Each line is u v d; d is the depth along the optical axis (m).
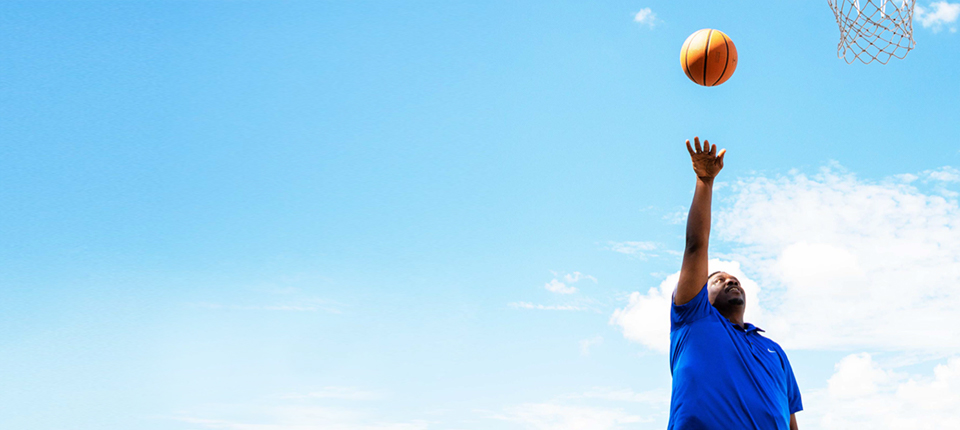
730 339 4.90
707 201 5.04
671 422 4.80
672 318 5.18
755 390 4.68
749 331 5.26
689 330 4.98
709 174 5.09
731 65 6.88
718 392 4.61
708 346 4.82
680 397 4.75
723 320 5.06
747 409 4.56
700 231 4.97
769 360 4.97
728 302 5.44
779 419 4.68
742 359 4.79
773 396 4.73
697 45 6.87
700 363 4.77
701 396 4.64
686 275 5.00
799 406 5.26
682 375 4.81
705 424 4.55
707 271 5.02
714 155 5.04
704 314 5.00
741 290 5.51
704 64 6.83
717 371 4.69
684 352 4.94
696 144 4.98
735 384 4.63
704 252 4.96
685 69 7.03
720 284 5.58
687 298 5.01
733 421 4.53
